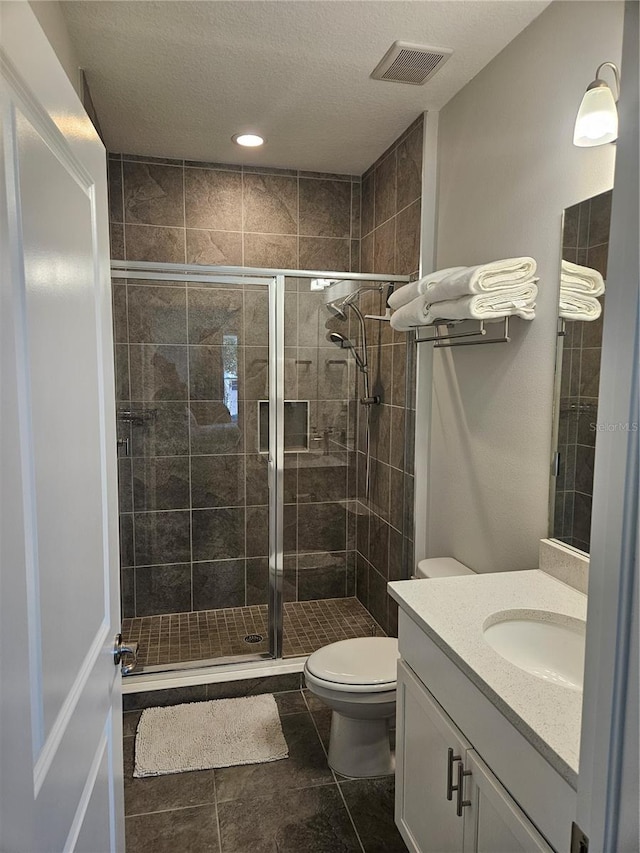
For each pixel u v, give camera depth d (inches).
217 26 73.2
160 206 121.7
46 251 30.0
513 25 73.1
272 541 112.7
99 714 41.1
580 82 64.2
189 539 114.0
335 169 128.1
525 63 73.9
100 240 44.6
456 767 50.9
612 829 20.9
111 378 48.1
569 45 65.7
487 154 83.3
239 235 126.4
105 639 43.7
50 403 30.3
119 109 98.0
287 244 129.3
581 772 23.1
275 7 69.0
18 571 24.4
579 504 65.2
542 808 38.8
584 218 64.0
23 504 25.5
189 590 115.0
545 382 71.4
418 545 106.6
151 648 108.1
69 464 34.0
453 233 94.0
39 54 29.1
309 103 95.4
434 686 55.6
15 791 23.3
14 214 25.2
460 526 93.4
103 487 44.8
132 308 107.6
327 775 81.0
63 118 33.6
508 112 77.9
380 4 68.4
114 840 46.6
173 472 112.6
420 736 58.9
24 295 26.3
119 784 49.8
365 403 116.3
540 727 38.9
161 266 104.8
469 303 70.5
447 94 92.1
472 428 88.9
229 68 84.0
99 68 83.8
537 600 61.2
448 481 97.3
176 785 78.9
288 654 107.9
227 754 85.0
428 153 99.0
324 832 70.9
